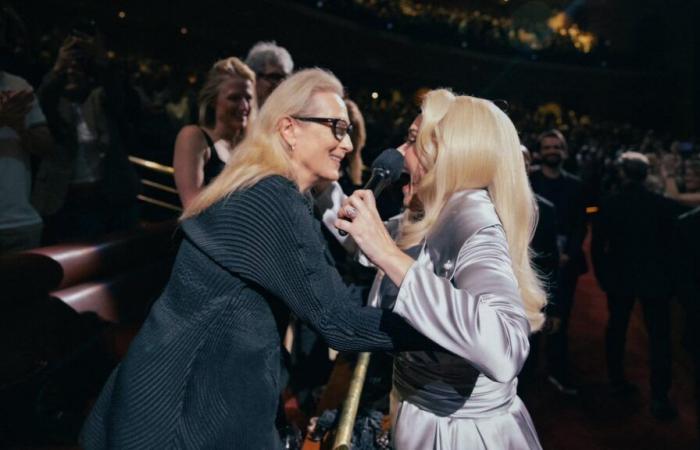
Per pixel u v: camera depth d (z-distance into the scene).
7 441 2.65
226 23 12.77
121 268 4.32
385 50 17.73
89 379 3.26
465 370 1.54
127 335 4.04
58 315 3.12
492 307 1.25
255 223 1.33
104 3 10.58
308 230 1.35
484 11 24.02
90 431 1.46
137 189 4.61
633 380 4.55
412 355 1.60
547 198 4.16
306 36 15.08
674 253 2.87
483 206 1.47
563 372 4.26
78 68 4.12
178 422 1.33
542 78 22.16
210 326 1.34
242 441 1.35
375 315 1.34
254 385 1.36
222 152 2.62
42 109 3.88
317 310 1.33
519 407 1.65
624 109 23.84
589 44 23.83
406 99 18.33
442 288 1.26
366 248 1.34
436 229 1.49
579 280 8.27
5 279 2.76
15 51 3.92
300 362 3.10
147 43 11.74
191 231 1.37
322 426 2.28
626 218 4.03
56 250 3.71
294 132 1.44
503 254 1.38
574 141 17.56
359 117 2.97
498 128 1.54
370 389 2.65
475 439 1.53
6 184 3.00
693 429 3.74
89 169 4.29
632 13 24.89
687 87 24.08
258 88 2.98
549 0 24.69
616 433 3.67
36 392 2.83
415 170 1.73
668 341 3.95
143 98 6.60
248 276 1.33
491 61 20.73
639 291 3.97
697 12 23.84
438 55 19.30
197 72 11.66
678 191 8.10
